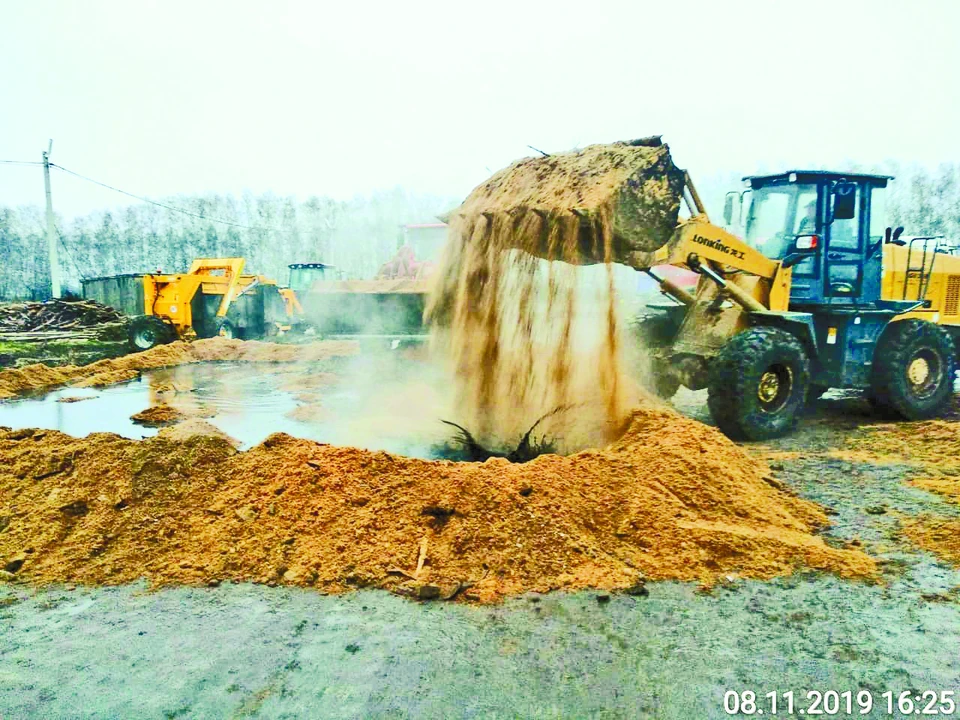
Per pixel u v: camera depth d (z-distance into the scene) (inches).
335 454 156.9
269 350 492.4
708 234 233.6
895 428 253.8
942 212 1713.8
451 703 86.4
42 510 144.3
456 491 141.5
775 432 234.5
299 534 134.6
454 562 124.5
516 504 138.2
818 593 117.9
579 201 197.6
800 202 260.5
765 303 257.1
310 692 88.3
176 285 574.6
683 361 262.1
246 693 88.0
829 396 328.2
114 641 101.2
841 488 176.9
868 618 109.5
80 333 793.6
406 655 97.3
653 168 205.8
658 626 106.6
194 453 165.2
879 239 268.5
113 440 172.1
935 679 92.8
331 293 469.1
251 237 2014.0
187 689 88.8
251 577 123.0
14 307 868.6
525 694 88.4
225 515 142.7
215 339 508.4
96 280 977.5
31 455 167.3
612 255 206.1
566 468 156.7
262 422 251.8
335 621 107.7
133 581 122.1
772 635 104.1
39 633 103.9
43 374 369.1
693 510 148.1
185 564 126.0
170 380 376.2
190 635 103.0
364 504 141.4
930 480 182.7
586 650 99.3
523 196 221.3
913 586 120.7
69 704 85.5
